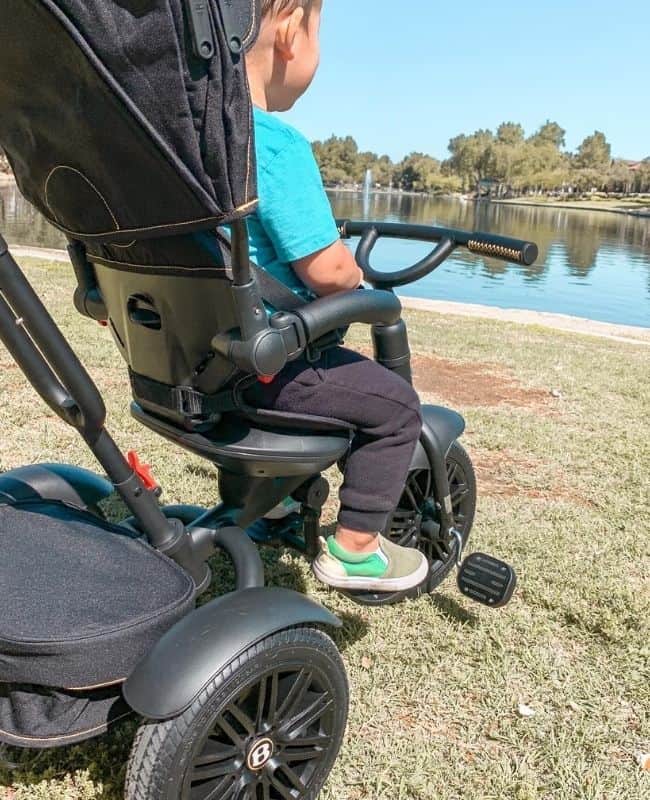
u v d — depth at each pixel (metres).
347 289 1.76
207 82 1.30
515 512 3.49
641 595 2.81
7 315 1.48
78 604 1.57
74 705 1.58
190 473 3.52
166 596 1.63
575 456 4.30
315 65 1.75
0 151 1.74
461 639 2.49
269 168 1.58
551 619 2.67
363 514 1.92
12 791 1.81
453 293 24.02
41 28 1.26
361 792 1.88
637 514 3.57
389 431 1.87
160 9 1.25
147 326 1.73
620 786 1.94
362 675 2.29
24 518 1.89
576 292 25.80
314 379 1.75
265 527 2.27
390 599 2.26
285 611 1.57
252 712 1.60
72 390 1.55
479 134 133.88
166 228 1.47
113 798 1.80
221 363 1.62
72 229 1.67
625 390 5.96
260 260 1.68
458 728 2.12
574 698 2.26
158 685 1.44
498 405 5.29
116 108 1.32
